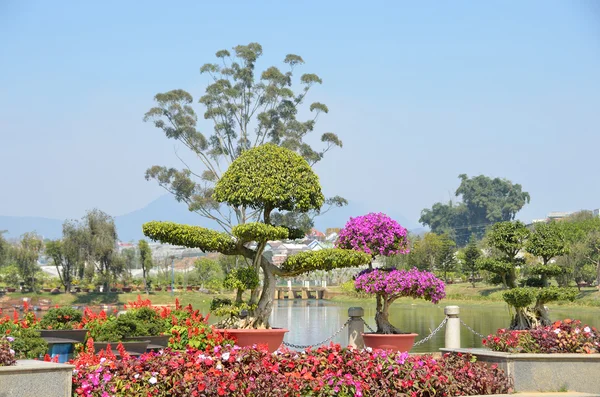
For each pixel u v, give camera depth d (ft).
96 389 25.73
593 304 154.30
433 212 442.50
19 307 162.91
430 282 42.42
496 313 133.18
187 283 235.61
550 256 53.06
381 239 44.24
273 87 115.34
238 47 116.06
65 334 37.99
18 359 28.09
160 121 114.52
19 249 204.64
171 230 40.04
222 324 41.50
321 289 236.63
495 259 53.88
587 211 277.64
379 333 42.47
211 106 115.75
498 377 30.12
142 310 39.27
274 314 127.65
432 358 31.09
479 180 428.56
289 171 42.16
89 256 188.85
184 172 113.29
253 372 27.63
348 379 27.81
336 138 115.44
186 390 26.27
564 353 31.76
